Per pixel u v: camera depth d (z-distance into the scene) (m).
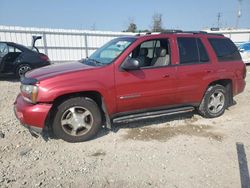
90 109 4.50
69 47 19.69
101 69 4.44
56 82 4.14
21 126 5.12
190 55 5.32
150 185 3.34
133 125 5.36
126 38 5.19
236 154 4.20
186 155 4.13
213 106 5.84
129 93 4.66
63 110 4.34
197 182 3.42
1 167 3.68
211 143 4.59
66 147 4.35
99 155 4.11
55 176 3.50
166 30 5.61
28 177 3.46
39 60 10.49
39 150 4.21
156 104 5.05
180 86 5.17
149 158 4.02
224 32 23.22
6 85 9.18
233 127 5.39
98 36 20.58
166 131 5.10
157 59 5.08
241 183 3.41
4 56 9.88
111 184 3.35
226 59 5.85
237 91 6.15
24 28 17.89
